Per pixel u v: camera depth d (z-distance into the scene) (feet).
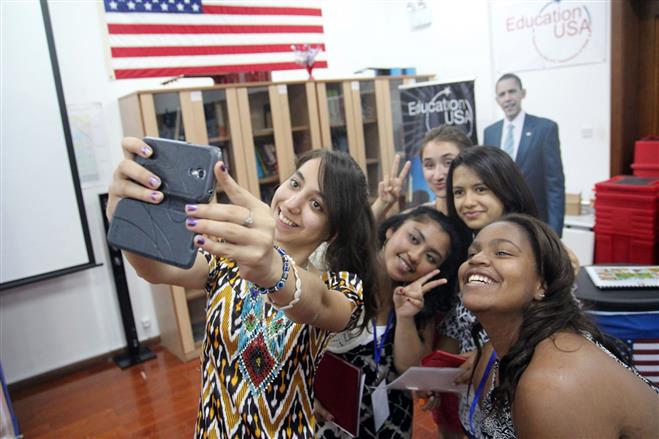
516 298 3.15
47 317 11.85
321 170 3.39
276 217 3.46
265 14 14.76
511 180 4.78
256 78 12.78
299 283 2.49
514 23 13.41
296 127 13.87
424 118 12.48
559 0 12.33
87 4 11.91
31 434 9.50
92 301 12.43
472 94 11.73
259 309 2.93
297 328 2.89
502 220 3.44
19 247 11.05
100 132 12.21
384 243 5.09
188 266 2.19
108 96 12.29
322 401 4.16
